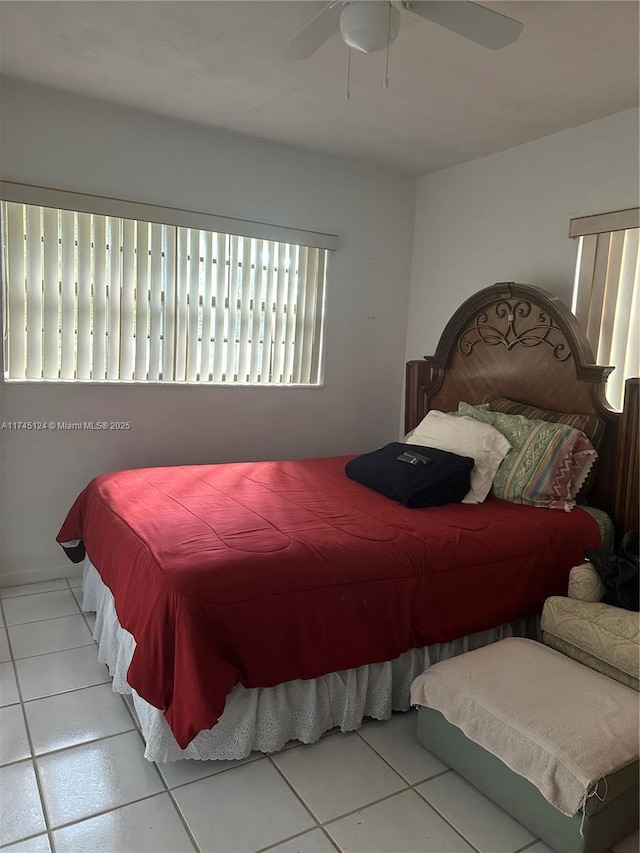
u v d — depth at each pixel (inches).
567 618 83.2
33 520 124.6
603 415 110.9
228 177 135.3
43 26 90.0
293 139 135.6
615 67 95.4
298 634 75.3
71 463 126.8
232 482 113.7
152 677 70.1
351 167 151.3
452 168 151.2
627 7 78.2
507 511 103.9
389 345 165.9
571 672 75.7
